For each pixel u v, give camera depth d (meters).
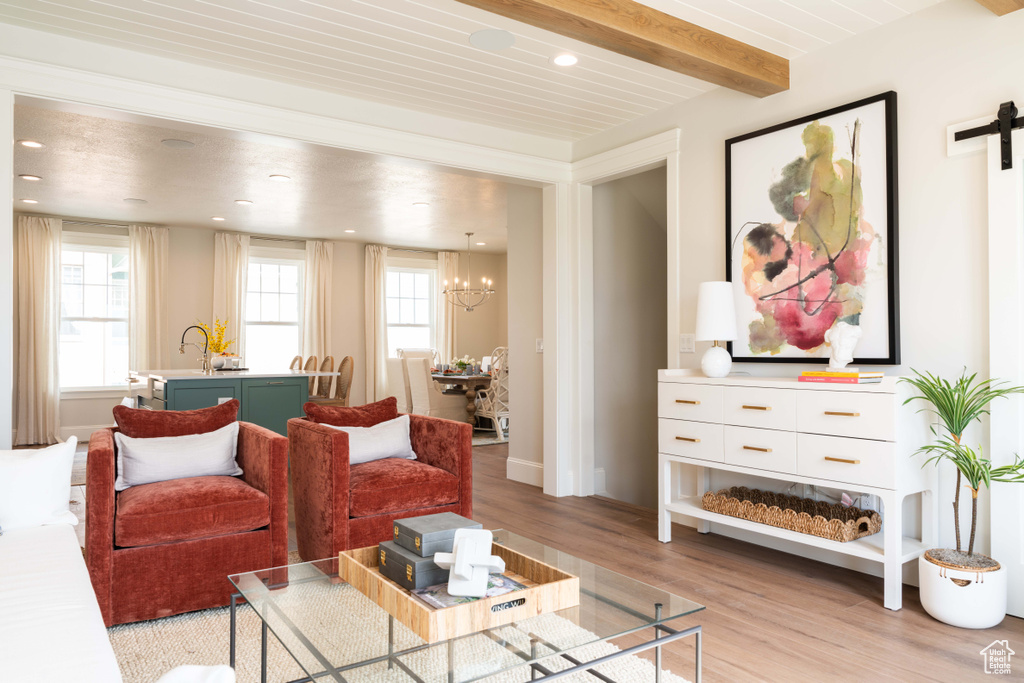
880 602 2.84
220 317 8.75
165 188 6.46
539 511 4.43
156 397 5.93
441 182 6.19
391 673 1.49
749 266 3.63
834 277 3.25
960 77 2.85
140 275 8.22
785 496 3.48
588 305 4.93
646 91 3.92
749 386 3.21
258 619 2.68
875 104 3.10
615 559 3.42
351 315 9.88
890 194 3.03
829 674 2.21
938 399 2.68
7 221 3.04
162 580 2.66
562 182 4.88
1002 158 2.67
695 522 4.02
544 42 3.27
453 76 3.69
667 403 3.65
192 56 3.42
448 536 1.92
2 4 2.87
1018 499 2.66
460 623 1.67
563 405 4.91
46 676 1.36
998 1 2.57
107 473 2.56
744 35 3.21
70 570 2.03
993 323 2.70
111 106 3.29
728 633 2.54
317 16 3.01
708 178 3.92
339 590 1.97
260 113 3.70
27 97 3.13
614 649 2.42
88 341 8.16
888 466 2.70
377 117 4.08
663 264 5.52
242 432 3.26
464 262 10.89
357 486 3.14
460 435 3.41
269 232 9.05
